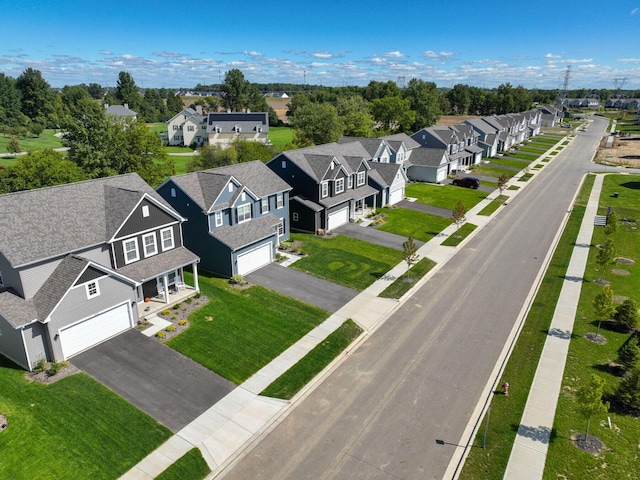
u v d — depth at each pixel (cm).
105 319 2595
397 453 1862
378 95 15312
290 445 1905
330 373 2414
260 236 3653
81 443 1869
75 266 2441
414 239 4503
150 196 2917
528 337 2750
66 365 2375
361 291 3366
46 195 2698
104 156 5209
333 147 5500
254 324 2856
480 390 2266
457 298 3281
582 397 1859
